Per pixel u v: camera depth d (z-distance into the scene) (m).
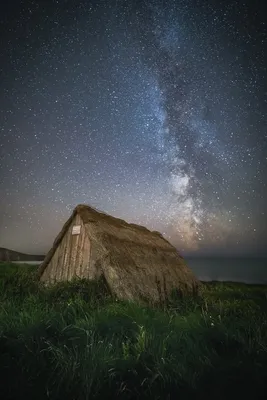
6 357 3.37
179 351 3.65
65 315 4.61
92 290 6.03
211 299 7.34
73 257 7.26
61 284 6.26
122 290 5.96
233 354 3.71
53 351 3.48
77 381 3.04
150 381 3.00
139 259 7.10
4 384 2.99
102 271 6.51
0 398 2.80
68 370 3.15
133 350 3.57
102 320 4.34
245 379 3.14
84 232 7.30
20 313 4.46
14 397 2.83
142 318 4.46
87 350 3.46
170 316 4.88
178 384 3.06
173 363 3.34
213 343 3.90
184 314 5.61
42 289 6.35
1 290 6.29
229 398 2.87
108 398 2.84
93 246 6.81
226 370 3.28
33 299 5.62
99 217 7.76
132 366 3.26
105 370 3.18
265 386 3.04
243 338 3.95
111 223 7.94
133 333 3.97
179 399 2.85
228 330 4.14
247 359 3.52
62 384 3.02
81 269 6.96
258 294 8.68
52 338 3.79
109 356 3.44
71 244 7.47
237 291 8.77
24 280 7.12
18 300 5.70
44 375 3.16
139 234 8.39
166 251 8.55
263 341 3.87
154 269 7.18
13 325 4.06
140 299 6.03
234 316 5.16
